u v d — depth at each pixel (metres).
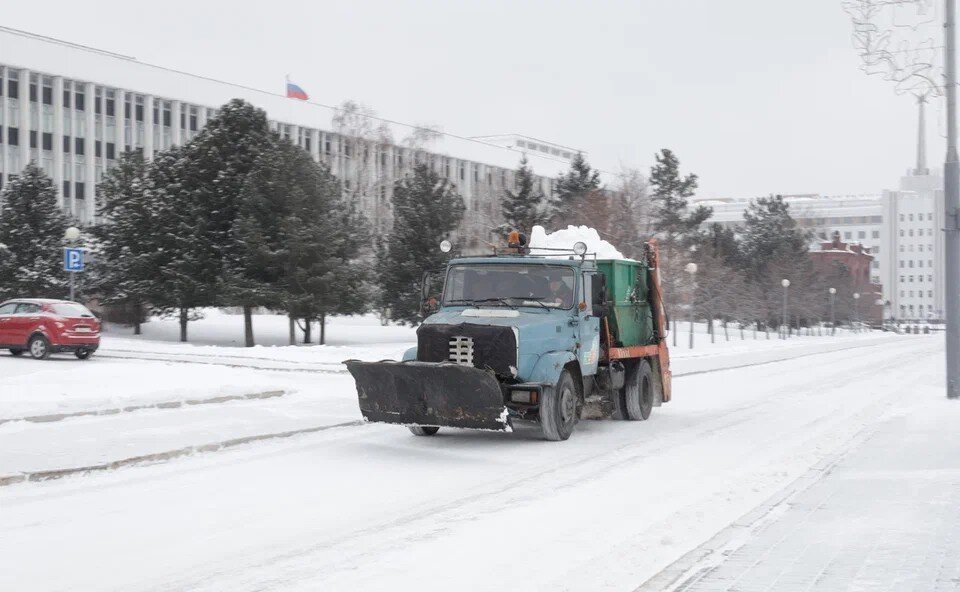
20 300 30.00
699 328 85.44
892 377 26.11
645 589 5.65
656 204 61.25
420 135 70.44
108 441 11.23
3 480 9.02
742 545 6.76
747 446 12.16
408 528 7.42
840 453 11.31
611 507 8.24
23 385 15.52
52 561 6.38
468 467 10.43
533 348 11.87
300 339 47.78
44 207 48.00
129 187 48.81
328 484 9.34
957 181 18.05
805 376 26.73
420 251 48.44
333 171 80.75
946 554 6.37
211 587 5.80
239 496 8.69
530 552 6.63
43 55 69.06
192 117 79.94
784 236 99.62
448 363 11.12
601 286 13.09
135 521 7.62
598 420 15.29
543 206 60.06
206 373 17.86
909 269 186.62
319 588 5.77
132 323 51.75
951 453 11.06
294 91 87.12
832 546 6.66
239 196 41.03
